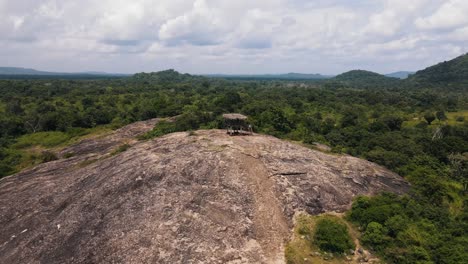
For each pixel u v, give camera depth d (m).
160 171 29.73
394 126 70.69
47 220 27.75
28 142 69.25
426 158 45.94
